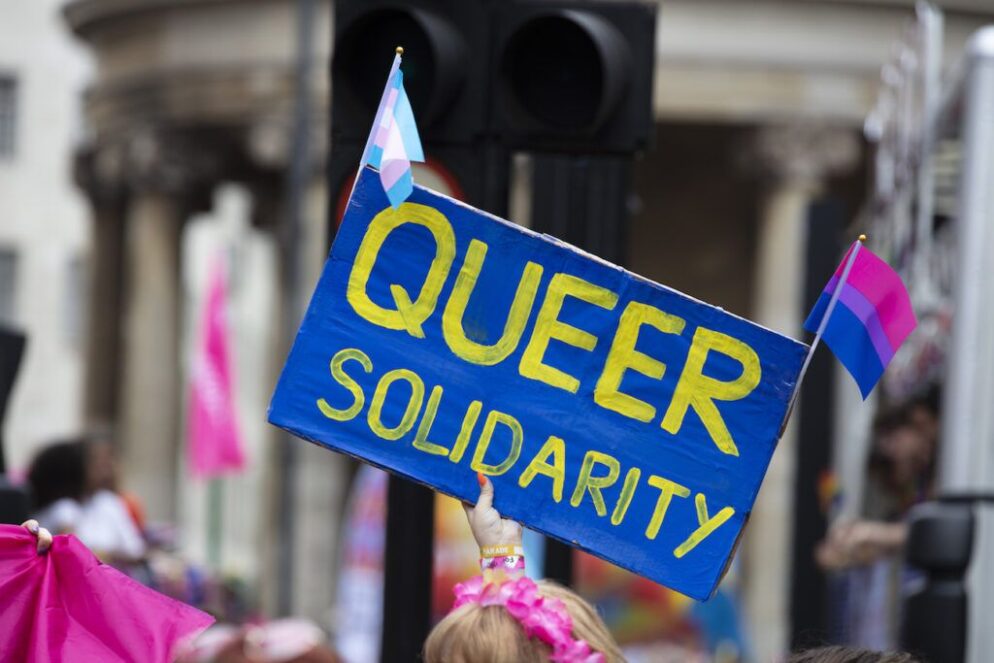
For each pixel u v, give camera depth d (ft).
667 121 128.98
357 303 17.88
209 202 165.78
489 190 25.88
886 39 122.93
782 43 122.62
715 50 122.72
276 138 132.05
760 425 17.84
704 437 17.87
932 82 38.83
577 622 16.07
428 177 26.07
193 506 258.98
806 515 41.93
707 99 123.34
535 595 15.92
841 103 123.03
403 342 17.88
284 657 30.40
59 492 43.75
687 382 17.89
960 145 32.14
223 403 113.50
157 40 137.49
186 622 17.35
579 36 25.76
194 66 135.13
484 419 17.85
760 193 127.65
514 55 25.84
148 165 143.84
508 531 17.67
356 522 61.98
